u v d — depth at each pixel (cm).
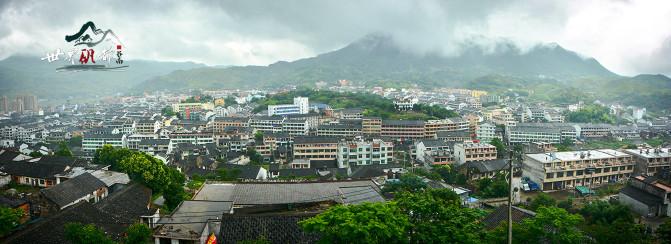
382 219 4172
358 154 16825
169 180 8869
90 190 8444
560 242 4794
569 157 13388
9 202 7244
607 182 13525
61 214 6241
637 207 9956
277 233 5425
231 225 5528
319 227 4069
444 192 8400
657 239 6112
